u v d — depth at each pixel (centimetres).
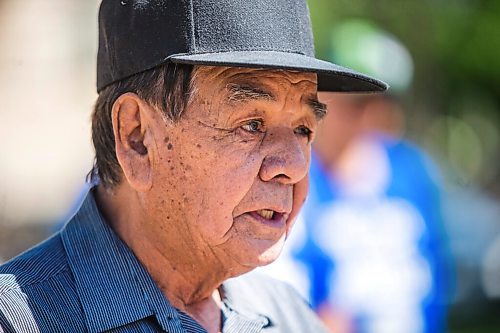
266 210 369
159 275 385
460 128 2655
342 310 715
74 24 1356
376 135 759
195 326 380
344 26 834
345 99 736
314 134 387
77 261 376
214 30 357
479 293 1669
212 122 361
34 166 1305
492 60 2234
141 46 364
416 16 1828
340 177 736
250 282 437
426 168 768
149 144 370
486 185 2498
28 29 1270
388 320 729
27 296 356
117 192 390
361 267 723
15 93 1280
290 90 365
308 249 704
